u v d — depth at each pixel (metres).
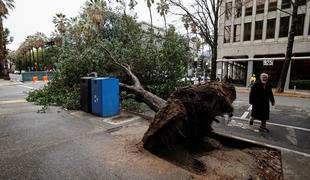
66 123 5.32
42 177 2.77
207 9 15.18
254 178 3.08
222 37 26.94
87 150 3.67
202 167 3.34
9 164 3.10
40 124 5.19
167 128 3.53
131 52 9.54
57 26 24.88
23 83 20.30
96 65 9.34
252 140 4.58
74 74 9.05
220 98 3.73
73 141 4.08
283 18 22.50
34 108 7.15
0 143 3.90
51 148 3.71
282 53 22.80
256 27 24.52
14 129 4.75
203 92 3.66
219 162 3.53
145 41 10.58
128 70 8.55
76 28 11.54
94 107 6.30
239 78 30.31
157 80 10.34
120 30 10.84
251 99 5.60
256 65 25.78
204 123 3.99
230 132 5.28
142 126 5.21
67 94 8.07
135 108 7.16
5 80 25.66
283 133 5.35
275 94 15.37
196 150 4.06
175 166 3.22
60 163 3.17
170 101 3.62
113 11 11.97
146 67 9.85
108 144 3.97
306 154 3.88
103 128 4.97
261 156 3.88
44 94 9.14
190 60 10.59
